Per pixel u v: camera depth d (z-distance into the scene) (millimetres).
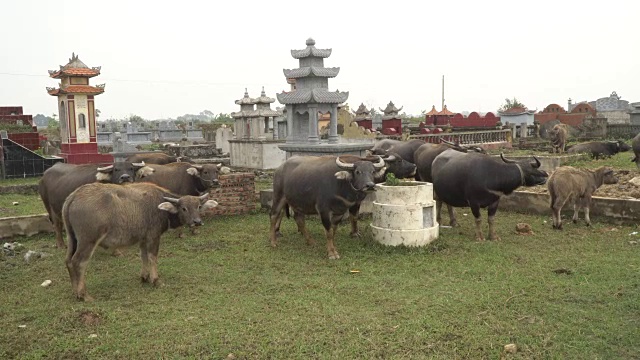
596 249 10047
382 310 7281
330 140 15297
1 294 8336
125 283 8766
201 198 8781
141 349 6262
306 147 14312
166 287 8492
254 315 7203
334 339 6398
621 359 5797
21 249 10961
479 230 11180
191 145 31078
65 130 25703
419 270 9094
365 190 9633
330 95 14766
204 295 8117
